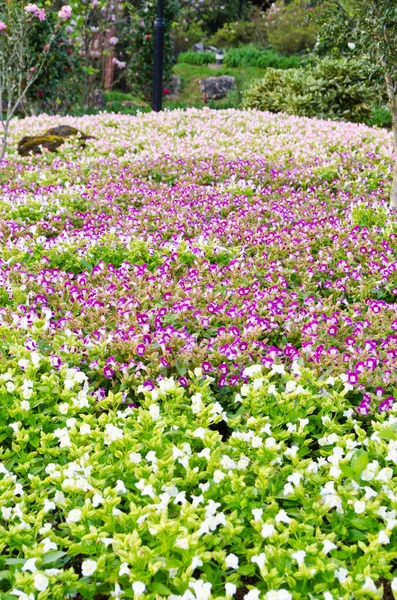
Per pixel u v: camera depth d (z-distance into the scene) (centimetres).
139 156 1145
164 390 398
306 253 691
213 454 342
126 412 384
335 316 514
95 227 776
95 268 620
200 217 816
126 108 1956
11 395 401
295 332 515
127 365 441
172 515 318
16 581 268
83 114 1808
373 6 751
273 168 1043
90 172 1033
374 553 286
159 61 1638
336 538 309
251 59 2619
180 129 1409
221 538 300
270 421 385
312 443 402
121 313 522
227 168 1030
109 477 338
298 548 288
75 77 1795
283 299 567
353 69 1652
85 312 532
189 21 3175
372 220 805
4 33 1098
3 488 328
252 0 3812
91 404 412
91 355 457
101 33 1958
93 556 293
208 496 323
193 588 269
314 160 1105
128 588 273
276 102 1742
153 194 914
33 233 721
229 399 430
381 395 414
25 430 369
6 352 462
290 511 323
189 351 459
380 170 1038
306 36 2659
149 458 339
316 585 270
